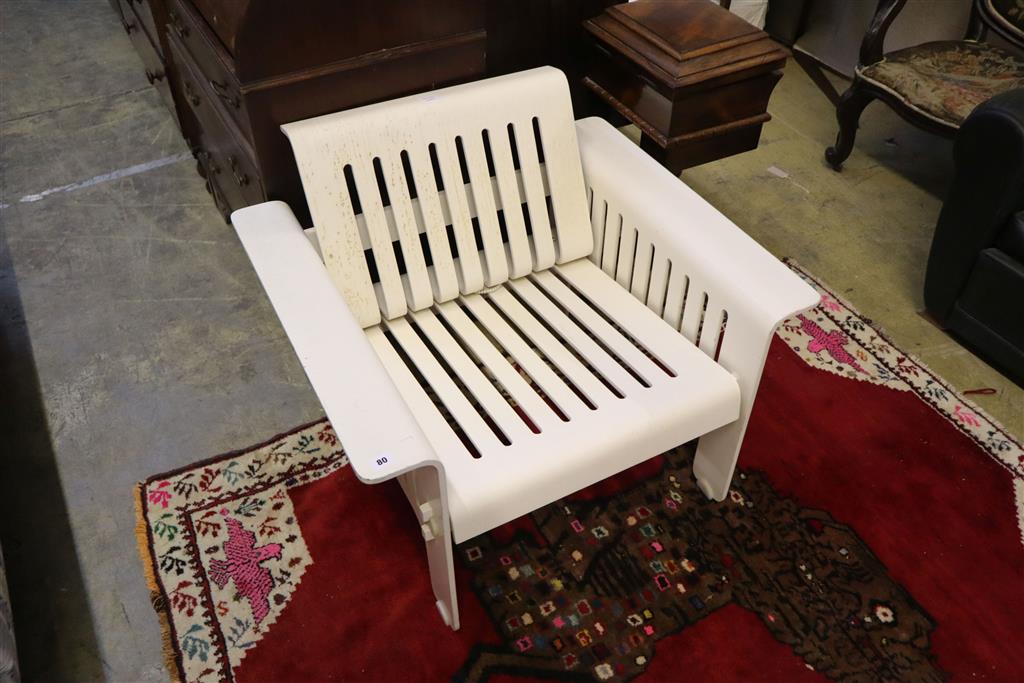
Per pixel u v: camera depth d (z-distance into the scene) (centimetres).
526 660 147
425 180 148
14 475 176
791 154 280
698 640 151
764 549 166
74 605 154
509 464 129
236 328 211
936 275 205
